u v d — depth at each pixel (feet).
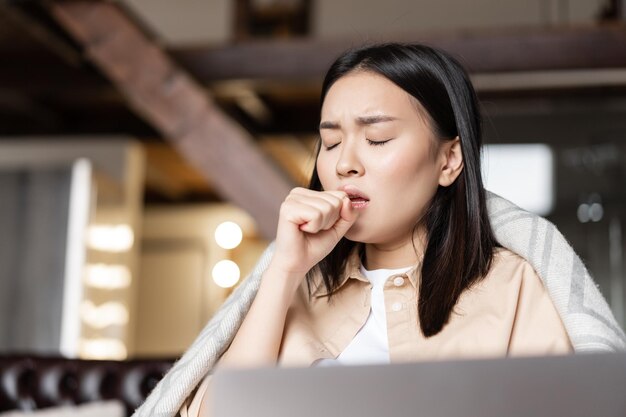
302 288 3.43
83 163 15.31
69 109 17.13
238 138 11.51
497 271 3.21
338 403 1.74
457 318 3.13
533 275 3.17
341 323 3.31
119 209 16.84
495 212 3.39
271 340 3.03
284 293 3.06
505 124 15.71
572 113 15.57
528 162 15.72
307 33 16.11
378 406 1.75
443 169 3.32
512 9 15.74
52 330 14.78
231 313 3.19
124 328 17.02
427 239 3.29
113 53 11.94
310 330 3.22
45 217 15.17
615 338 2.88
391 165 3.11
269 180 11.34
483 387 1.76
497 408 1.76
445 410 1.75
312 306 3.39
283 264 3.05
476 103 3.42
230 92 14.15
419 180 3.18
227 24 16.30
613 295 15.53
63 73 14.44
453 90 3.28
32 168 15.34
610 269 15.60
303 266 3.06
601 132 15.51
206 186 20.81
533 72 12.62
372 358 3.19
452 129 3.29
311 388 1.75
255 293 3.24
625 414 1.79
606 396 1.79
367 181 3.13
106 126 17.21
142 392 5.51
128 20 12.00
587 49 12.53
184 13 16.39
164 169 19.51
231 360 3.01
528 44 12.64
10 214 15.26
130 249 17.53
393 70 3.17
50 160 17.30
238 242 20.74
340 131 3.19
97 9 12.01
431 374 1.76
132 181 17.53
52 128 17.24
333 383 1.75
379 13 16.03
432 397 1.75
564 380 1.78
